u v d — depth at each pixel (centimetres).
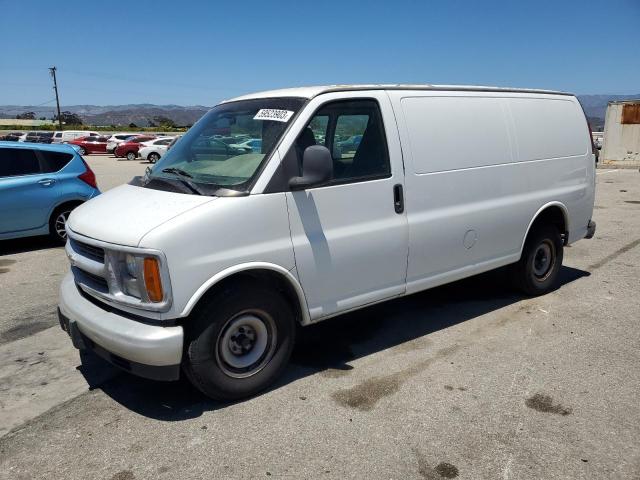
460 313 536
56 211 845
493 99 505
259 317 369
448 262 470
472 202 479
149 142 3472
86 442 328
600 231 934
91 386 399
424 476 291
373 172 408
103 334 336
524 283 567
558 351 444
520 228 530
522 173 524
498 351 446
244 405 366
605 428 333
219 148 398
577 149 592
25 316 548
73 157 863
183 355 346
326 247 382
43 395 387
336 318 527
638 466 297
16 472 300
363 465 301
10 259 781
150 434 334
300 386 390
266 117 389
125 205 367
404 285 440
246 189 350
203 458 309
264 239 354
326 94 391
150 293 322
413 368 417
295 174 367
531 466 298
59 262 760
